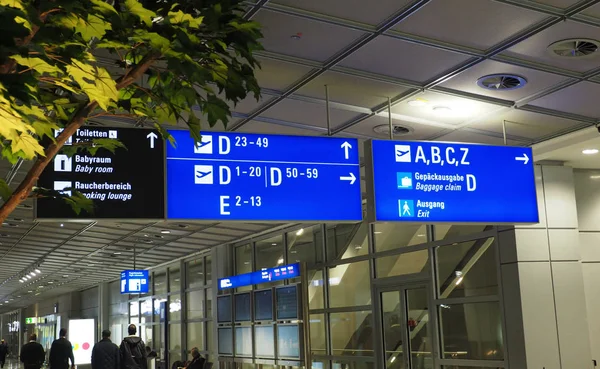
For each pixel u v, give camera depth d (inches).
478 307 482.6
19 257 1022.4
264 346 742.5
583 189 480.7
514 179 336.5
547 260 454.6
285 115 375.9
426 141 323.9
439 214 319.6
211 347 904.9
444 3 247.9
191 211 290.4
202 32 132.1
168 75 143.9
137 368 537.6
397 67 307.6
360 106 361.1
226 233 774.5
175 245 868.6
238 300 809.5
